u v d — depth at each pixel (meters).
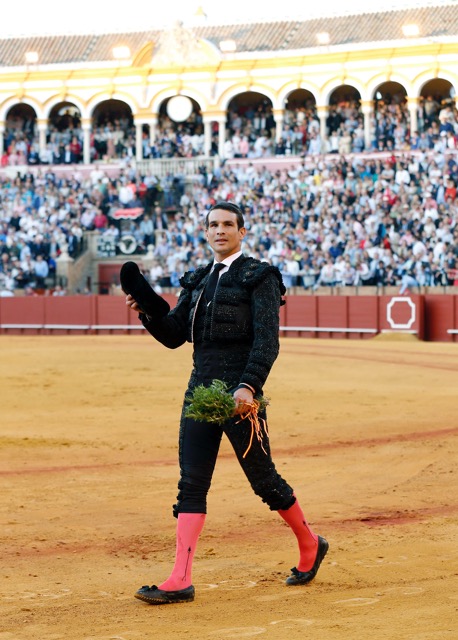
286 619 6.55
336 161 52.50
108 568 8.30
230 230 7.52
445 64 56.25
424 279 44.16
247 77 59.28
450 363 30.98
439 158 48.81
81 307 49.94
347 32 59.00
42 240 52.91
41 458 14.24
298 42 59.34
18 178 55.66
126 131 61.75
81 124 61.59
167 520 10.28
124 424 17.70
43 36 64.94
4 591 7.52
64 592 7.51
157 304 7.43
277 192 50.53
